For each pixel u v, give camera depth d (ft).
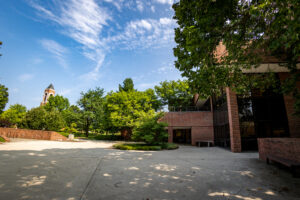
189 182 13.07
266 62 32.55
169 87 100.22
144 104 79.20
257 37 15.89
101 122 94.89
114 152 32.71
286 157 18.04
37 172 14.90
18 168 16.03
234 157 27.55
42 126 75.82
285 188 11.71
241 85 21.54
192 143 67.31
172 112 72.02
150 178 14.08
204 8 13.35
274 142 20.83
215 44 16.34
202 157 27.63
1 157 21.49
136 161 22.45
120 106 76.48
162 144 50.52
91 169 16.87
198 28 13.76
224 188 11.71
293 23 9.42
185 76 19.34
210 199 9.76
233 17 13.99
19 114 132.05
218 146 56.44
